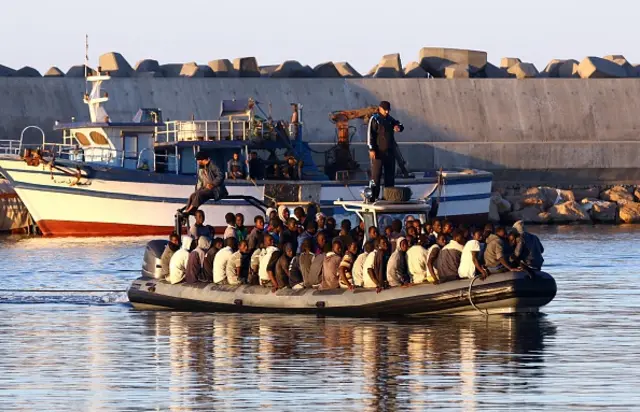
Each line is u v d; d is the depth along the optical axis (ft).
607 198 536.42
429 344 181.98
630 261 334.44
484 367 163.94
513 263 205.67
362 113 430.61
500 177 542.57
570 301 237.45
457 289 203.41
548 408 140.67
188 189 419.74
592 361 167.84
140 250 374.22
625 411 139.23
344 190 417.69
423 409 140.56
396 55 596.29
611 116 575.38
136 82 547.49
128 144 425.69
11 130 529.04
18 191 430.61
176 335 194.18
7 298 250.37
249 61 581.12
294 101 558.56
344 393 148.56
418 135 554.87
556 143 543.39
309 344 183.32
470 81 571.28
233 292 219.00
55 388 153.17
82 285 278.87
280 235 224.12
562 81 578.66
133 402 145.07
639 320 207.82
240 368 164.76
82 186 422.41
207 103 552.00
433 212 249.96
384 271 208.13
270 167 420.36
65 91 540.11
